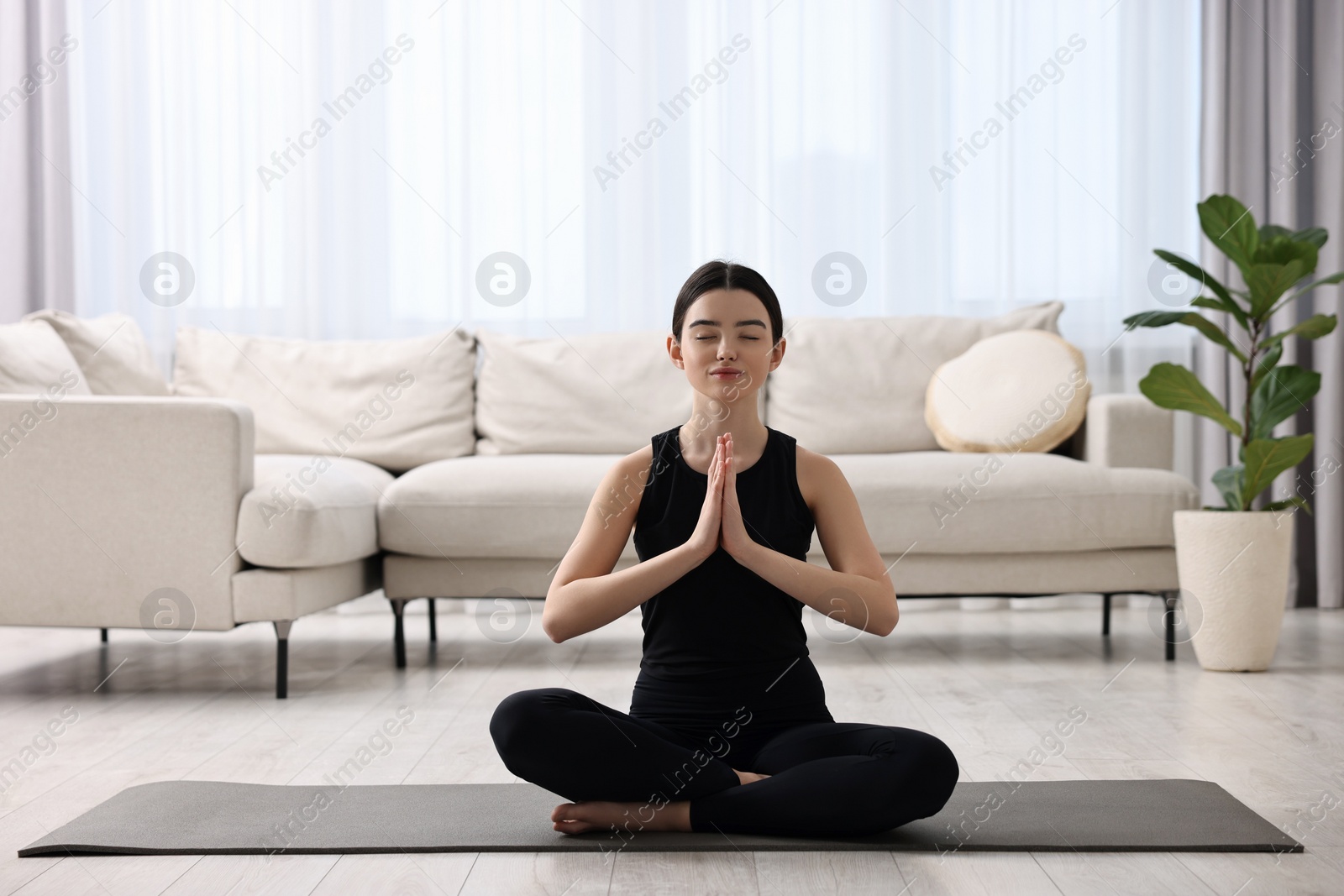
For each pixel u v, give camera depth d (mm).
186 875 1217
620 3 3697
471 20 3707
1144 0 3658
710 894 1148
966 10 3697
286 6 3709
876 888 1165
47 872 1227
